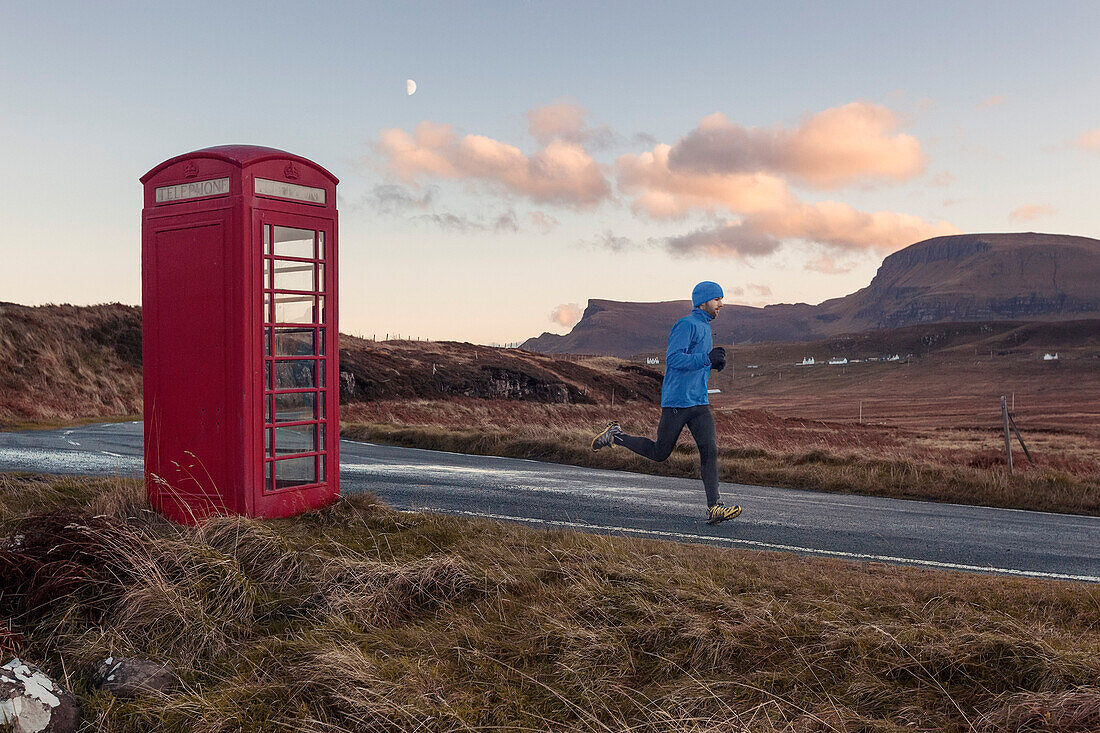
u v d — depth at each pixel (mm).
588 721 3119
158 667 3504
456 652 3725
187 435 5793
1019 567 5969
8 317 34125
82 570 4199
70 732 3068
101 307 41500
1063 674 3260
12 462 10422
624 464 12898
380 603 4238
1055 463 15820
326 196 6172
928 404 152875
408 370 66562
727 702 3244
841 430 61562
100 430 19094
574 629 3814
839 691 3322
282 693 3301
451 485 9844
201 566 4363
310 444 6215
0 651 3465
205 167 5652
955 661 3451
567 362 101875
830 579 4754
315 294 6082
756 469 11953
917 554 6363
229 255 5523
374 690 3213
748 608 4008
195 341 5730
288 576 4527
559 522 7254
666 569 4727
